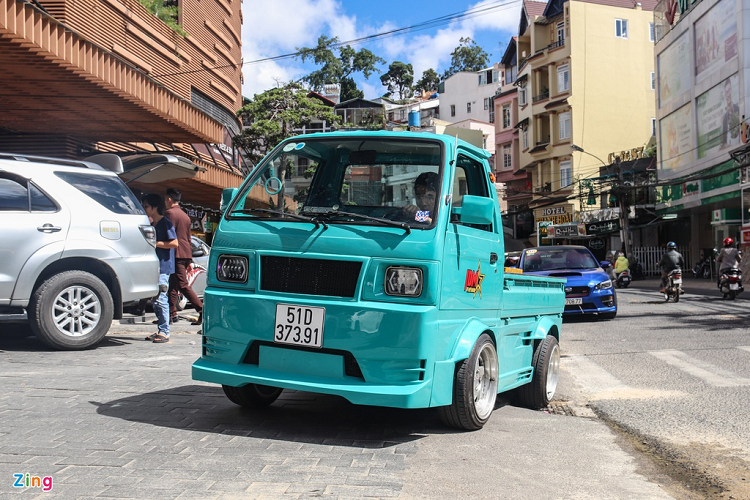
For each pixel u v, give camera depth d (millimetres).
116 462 3629
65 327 7676
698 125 31188
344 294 4211
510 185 55594
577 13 46938
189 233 10156
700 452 4480
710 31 29359
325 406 5320
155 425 4449
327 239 4297
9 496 3098
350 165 4797
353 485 3447
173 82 20406
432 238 4203
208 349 4613
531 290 5914
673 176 35062
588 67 47062
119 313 8109
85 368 6480
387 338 4082
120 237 8078
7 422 4371
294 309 4254
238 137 29672
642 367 7969
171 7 20953
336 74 87062
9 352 7375
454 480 3641
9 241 7234
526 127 52438
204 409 4980
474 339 4535
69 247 7598
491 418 5305
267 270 4418
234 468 3619
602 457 4301
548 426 5117
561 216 47438
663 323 12906
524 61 52062
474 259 4691
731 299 19109
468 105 78562
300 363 4262
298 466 3715
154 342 8672
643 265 39344
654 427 5129
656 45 37312
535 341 6031
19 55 10867
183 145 19688
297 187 4871
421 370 4117
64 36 11078
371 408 5324
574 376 7426
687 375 7398
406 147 4691
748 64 25969
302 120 36188
